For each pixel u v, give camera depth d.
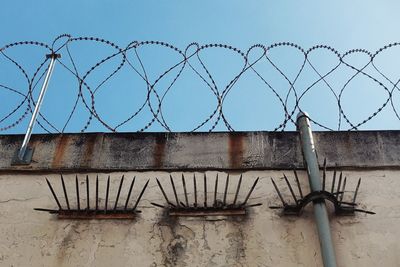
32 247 3.75
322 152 4.22
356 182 4.05
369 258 3.64
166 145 4.28
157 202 3.96
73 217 3.88
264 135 4.30
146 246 3.73
